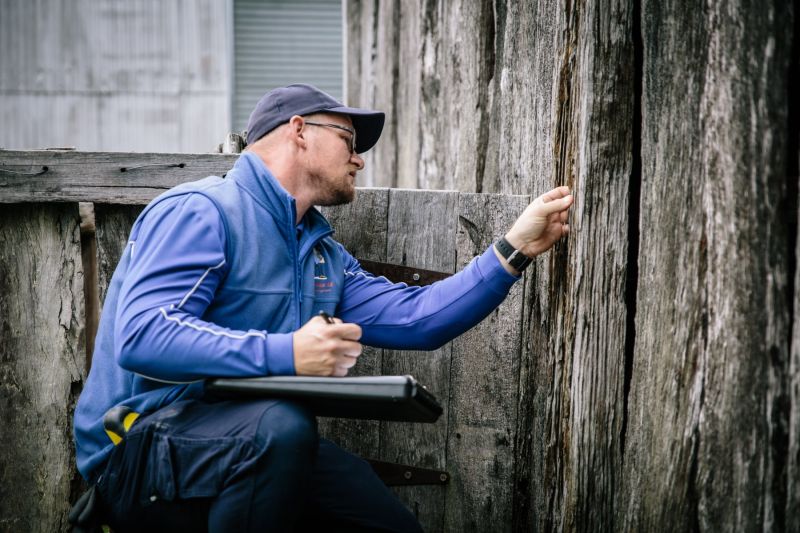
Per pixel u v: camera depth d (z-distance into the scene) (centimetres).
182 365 171
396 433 253
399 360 253
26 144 869
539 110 254
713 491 178
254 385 171
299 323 199
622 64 208
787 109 161
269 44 907
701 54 183
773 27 164
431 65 388
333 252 219
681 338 187
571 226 228
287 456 167
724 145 175
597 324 215
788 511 159
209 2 881
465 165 331
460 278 213
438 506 254
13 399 238
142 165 240
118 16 875
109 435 186
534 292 252
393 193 253
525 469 253
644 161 200
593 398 215
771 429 164
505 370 251
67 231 241
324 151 208
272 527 168
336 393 168
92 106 876
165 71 881
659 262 195
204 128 888
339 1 907
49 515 241
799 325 157
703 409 181
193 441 172
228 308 189
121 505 179
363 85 553
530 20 264
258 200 196
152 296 175
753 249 168
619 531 207
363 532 194
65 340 241
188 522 176
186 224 184
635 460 202
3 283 237
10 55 864
